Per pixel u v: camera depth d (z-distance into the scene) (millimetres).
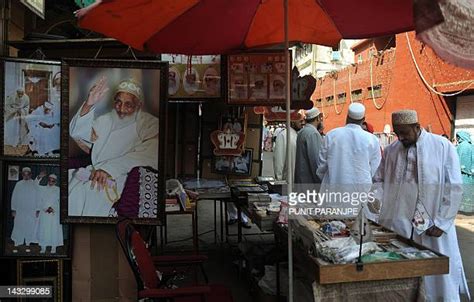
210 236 6332
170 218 7625
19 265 3311
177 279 4355
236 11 3379
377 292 2574
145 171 3242
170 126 5723
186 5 2959
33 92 3240
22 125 3246
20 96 3230
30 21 4293
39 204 3303
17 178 3281
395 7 3113
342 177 4078
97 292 3336
